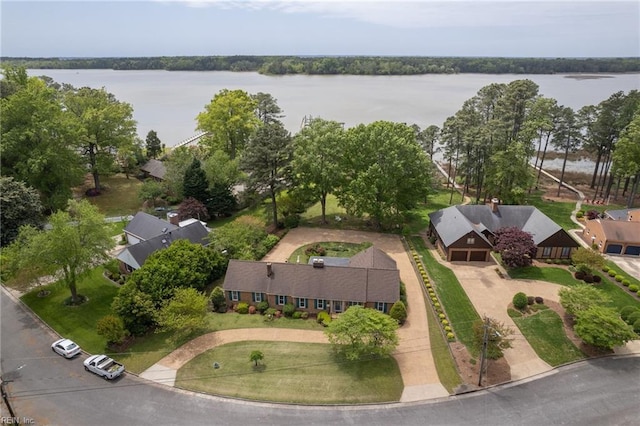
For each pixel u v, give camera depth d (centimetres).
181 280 4709
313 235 6875
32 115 7100
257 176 6794
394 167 6494
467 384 3791
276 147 6775
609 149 8244
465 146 7956
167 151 11119
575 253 5597
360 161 6831
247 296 4947
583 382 3806
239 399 3625
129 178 9750
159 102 19625
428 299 5069
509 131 8225
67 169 7269
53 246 4600
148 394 3684
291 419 3425
